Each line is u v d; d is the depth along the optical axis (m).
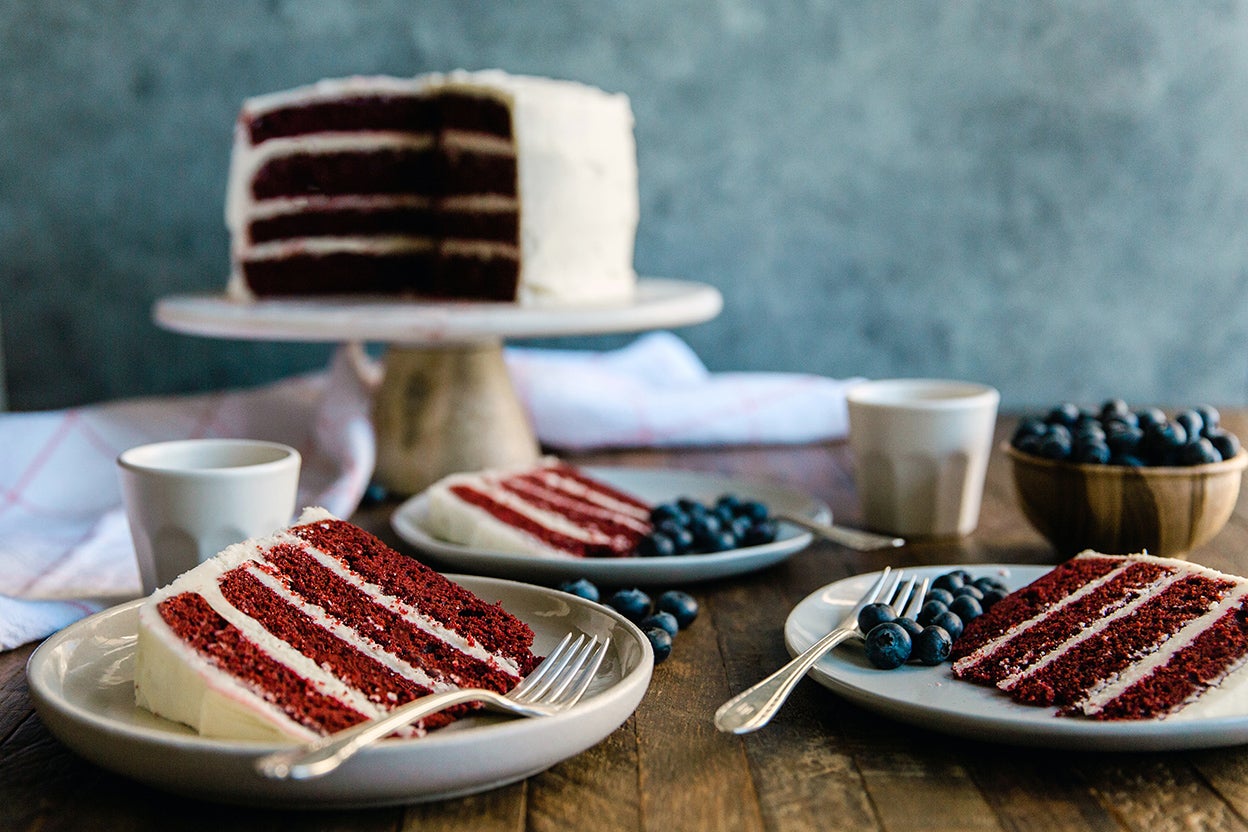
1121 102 2.97
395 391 1.94
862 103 2.92
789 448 2.32
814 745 0.98
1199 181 3.02
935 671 1.06
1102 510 1.41
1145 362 3.11
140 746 0.81
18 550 1.59
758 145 2.91
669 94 2.87
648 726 1.02
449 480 1.64
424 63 2.79
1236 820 0.85
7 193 2.69
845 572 1.47
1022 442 1.51
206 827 0.85
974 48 2.92
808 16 2.87
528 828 0.85
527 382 2.28
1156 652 1.02
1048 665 1.03
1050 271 3.04
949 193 2.99
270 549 1.07
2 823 0.86
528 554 1.42
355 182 2.17
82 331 2.77
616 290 2.15
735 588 1.41
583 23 2.81
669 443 2.30
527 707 0.93
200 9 2.68
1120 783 0.91
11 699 1.08
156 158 2.72
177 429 2.13
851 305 3.02
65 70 2.66
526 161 1.98
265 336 1.79
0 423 2.00
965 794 0.89
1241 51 2.96
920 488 1.59
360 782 0.81
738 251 2.96
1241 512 1.74
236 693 0.89
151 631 0.95
